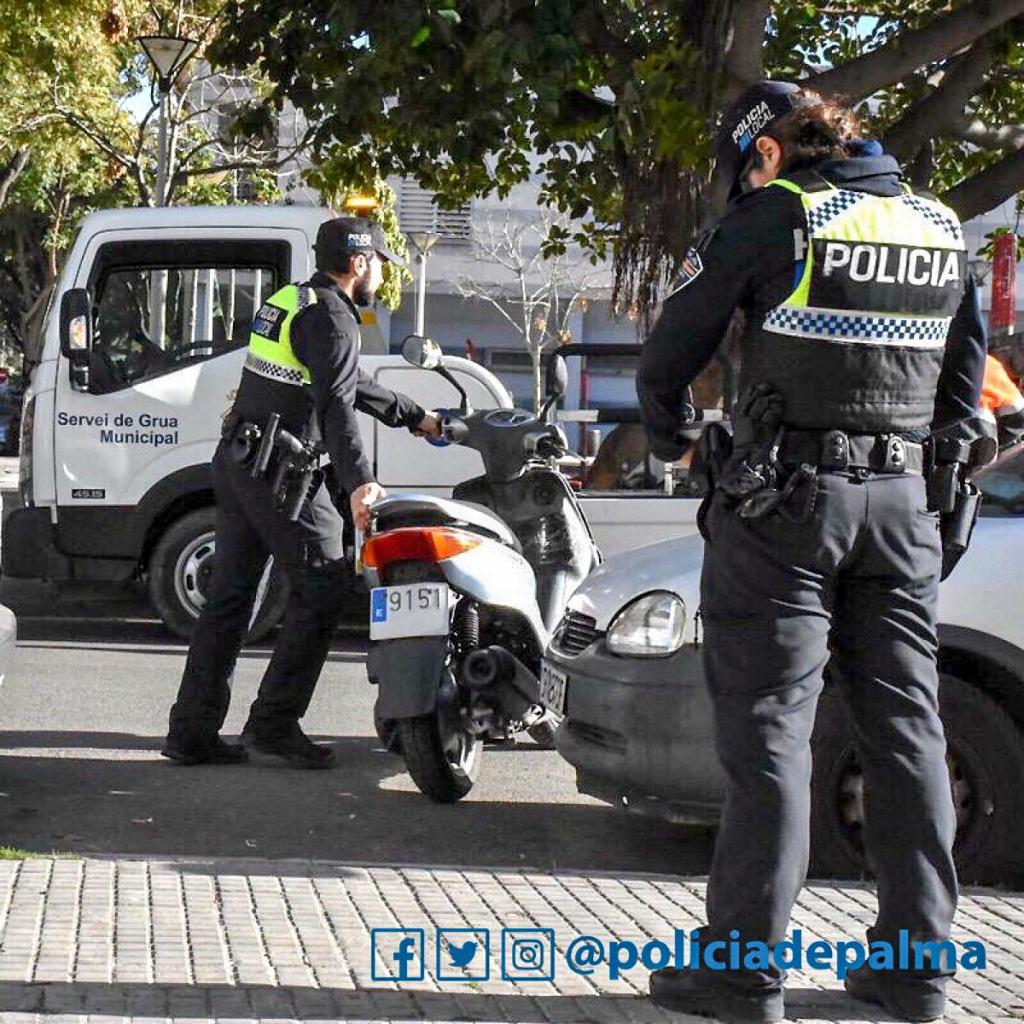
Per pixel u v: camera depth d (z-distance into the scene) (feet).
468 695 27.89
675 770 22.95
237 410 29.63
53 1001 17.03
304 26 53.78
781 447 16.83
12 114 101.09
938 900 17.35
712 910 17.07
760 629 16.85
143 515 46.03
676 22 50.88
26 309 174.91
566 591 30.42
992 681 23.32
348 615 51.62
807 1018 17.22
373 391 29.78
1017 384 39.65
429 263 144.97
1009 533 23.45
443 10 46.34
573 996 17.75
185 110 99.14
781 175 17.39
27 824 26.09
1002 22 50.03
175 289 46.34
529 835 26.73
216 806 27.71
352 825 26.91
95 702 36.70
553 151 58.23
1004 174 55.52
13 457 170.50
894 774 17.38
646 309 52.24
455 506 27.91
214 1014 16.83
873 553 17.13
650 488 44.42
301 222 46.24
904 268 16.84
